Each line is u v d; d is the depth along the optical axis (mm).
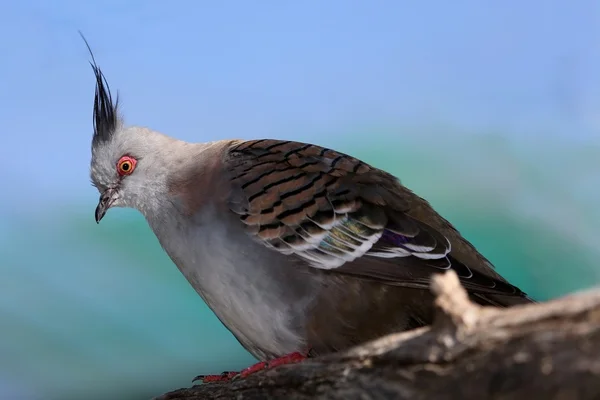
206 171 9281
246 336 9164
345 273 8641
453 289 5773
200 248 9039
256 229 8711
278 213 8711
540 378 5223
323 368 6793
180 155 9727
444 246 8844
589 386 5074
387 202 8992
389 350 6152
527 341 5344
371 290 8672
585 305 5258
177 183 9453
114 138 10156
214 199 8992
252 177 8953
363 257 8656
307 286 8633
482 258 9625
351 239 8680
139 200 9875
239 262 8742
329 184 8883
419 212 9281
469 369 5570
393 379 6098
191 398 8102
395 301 8703
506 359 5398
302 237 8648
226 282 8875
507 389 5340
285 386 7176
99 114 10461
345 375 6496
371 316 8695
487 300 8773
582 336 5156
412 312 8750
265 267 8656
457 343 5648
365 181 9078
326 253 8641
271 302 8695
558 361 5184
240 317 8969
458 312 5680
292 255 8656
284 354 8922
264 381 7355
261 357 9461
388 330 8766
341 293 8641
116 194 10125
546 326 5332
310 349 8742
